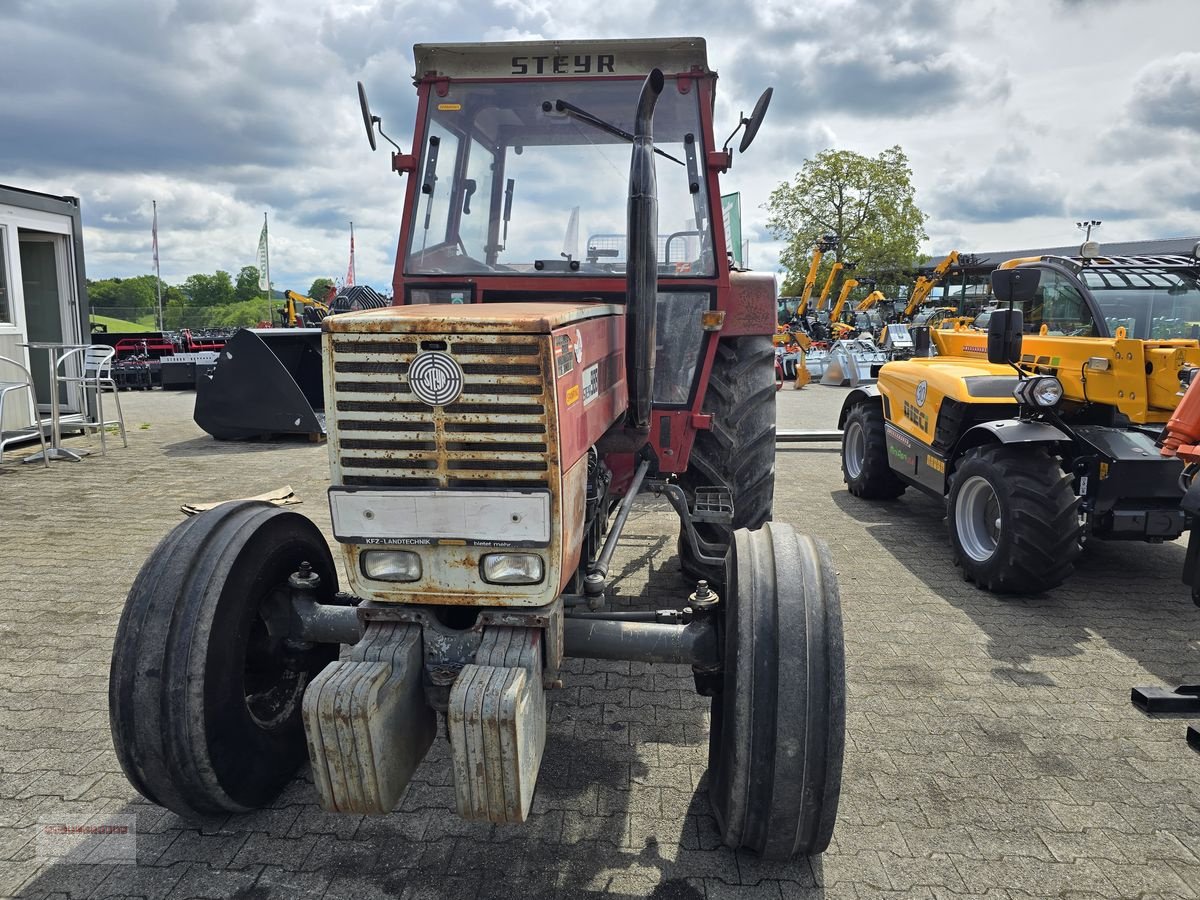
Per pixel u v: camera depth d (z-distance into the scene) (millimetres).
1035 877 2467
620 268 3582
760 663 2262
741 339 4133
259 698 2746
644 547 5582
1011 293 4785
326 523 6172
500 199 3592
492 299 3527
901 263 36188
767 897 2357
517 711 2031
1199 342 4832
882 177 36219
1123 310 5387
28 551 5410
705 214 3602
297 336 10109
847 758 3090
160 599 2404
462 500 2123
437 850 2543
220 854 2520
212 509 2707
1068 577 4934
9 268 8844
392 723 2178
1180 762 3094
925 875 2467
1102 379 5055
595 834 2623
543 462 2096
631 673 3758
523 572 2178
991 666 3873
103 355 9156
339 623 2729
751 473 3998
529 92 3541
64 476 7699
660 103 3545
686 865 2486
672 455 3795
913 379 6250
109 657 3840
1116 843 2627
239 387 9273
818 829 2295
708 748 3053
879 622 4391
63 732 3197
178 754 2355
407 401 2094
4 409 8883
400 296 3561
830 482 8023
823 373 17938
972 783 2939
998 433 4734
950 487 5246
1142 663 3920
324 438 9664
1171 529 4625
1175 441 4027
